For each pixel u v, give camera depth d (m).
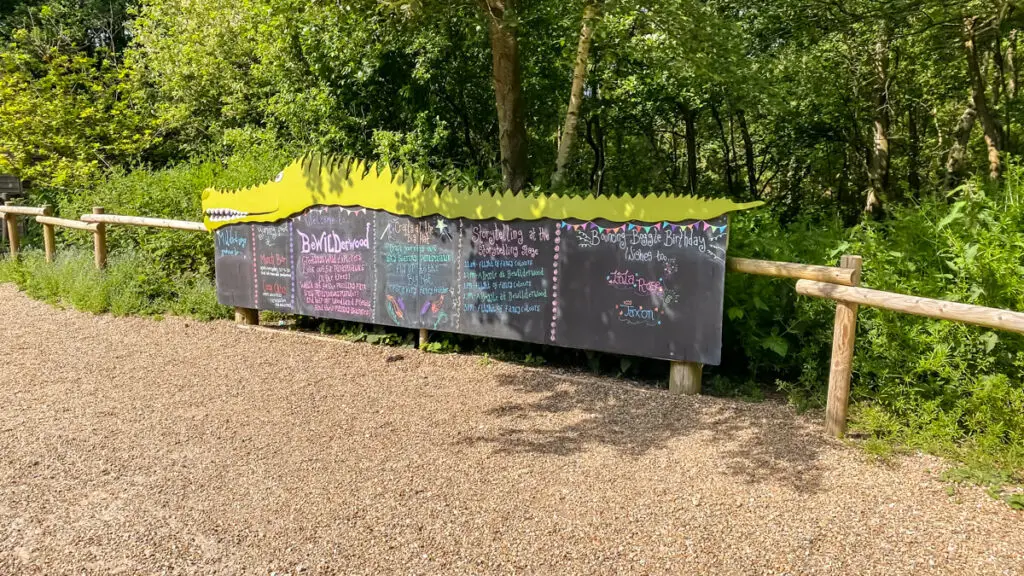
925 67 13.00
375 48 8.89
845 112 13.43
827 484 3.84
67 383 5.81
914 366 4.45
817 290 4.46
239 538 3.38
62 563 3.17
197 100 14.87
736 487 3.84
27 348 6.88
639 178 13.79
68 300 8.87
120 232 9.66
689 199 5.12
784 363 5.36
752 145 16.22
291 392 5.58
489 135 10.25
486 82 9.74
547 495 3.79
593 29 7.48
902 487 3.80
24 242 12.37
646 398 5.29
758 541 3.30
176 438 4.64
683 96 11.84
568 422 4.87
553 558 3.19
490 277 6.15
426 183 6.53
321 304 7.20
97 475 4.07
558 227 5.75
